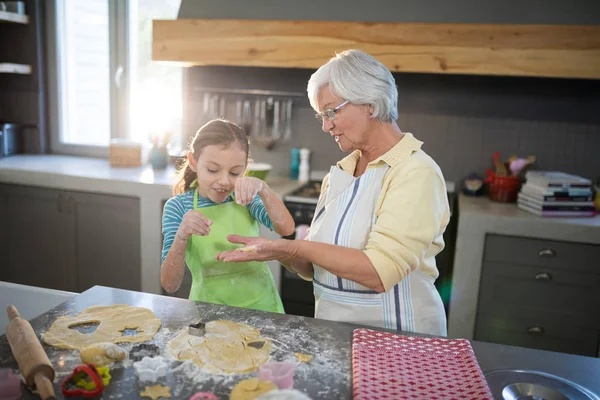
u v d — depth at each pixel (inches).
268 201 57.2
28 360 35.8
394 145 52.9
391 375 39.3
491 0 110.9
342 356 42.2
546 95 115.0
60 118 146.5
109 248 119.6
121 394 35.8
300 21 108.0
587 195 98.5
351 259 47.8
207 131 55.4
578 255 95.0
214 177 55.6
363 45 105.6
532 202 100.3
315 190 114.9
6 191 125.4
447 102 120.2
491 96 117.8
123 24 138.3
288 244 48.5
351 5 117.7
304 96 127.3
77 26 142.6
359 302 52.6
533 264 97.5
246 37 111.3
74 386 36.3
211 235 58.6
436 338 45.8
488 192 118.8
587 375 41.2
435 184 49.9
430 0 113.6
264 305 59.4
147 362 38.3
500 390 38.6
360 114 51.1
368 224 52.0
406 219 48.2
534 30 98.5
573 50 97.6
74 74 145.8
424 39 102.7
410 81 121.1
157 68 138.7
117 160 130.9
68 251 122.9
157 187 112.0
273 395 35.1
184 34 114.4
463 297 101.6
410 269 48.6
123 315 47.7
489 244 99.1
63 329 44.6
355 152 58.5
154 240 114.7
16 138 144.4
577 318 97.0
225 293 58.1
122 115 142.9
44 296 63.0
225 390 36.9
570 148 115.6
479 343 45.6
